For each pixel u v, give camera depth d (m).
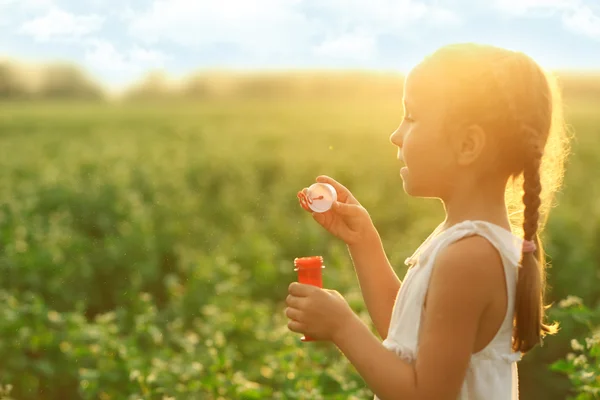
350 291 6.56
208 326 5.51
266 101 83.69
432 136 1.76
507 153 1.74
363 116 51.16
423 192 1.83
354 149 22.52
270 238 9.88
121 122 49.41
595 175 15.25
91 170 16.70
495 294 1.71
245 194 13.49
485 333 1.74
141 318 5.34
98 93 86.31
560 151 1.95
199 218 11.42
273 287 7.95
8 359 4.99
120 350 4.67
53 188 12.65
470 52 1.75
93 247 8.95
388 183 14.55
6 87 83.62
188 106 73.94
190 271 7.79
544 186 1.95
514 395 1.88
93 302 7.84
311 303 1.80
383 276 2.14
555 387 5.65
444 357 1.68
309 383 4.00
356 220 2.13
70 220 10.34
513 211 2.00
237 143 25.59
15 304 5.71
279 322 6.14
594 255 8.68
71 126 46.22
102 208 11.60
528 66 1.77
